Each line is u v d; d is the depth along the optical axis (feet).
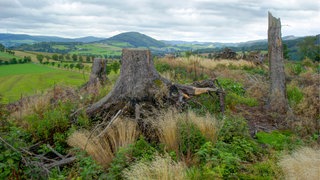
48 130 19.69
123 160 15.29
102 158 16.43
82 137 17.56
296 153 15.24
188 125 17.69
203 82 26.48
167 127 17.48
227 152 16.21
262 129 22.29
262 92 34.50
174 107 20.71
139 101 21.20
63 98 25.66
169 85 22.40
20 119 22.76
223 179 13.64
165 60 55.26
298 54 182.29
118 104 21.25
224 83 37.32
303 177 12.79
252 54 77.25
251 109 27.86
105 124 19.62
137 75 21.57
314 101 26.09
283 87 27.55
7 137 16.61
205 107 23.48
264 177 13.94
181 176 12.65
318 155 14.57
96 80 32.24
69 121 20.92
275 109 27.12
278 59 27.78
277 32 27.63
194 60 57.98
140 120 19.61
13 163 15.10
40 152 18.63
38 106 24.08
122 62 22.04
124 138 17.54
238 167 15.03
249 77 48.39
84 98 24.56
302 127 21.59
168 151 16.66
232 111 26.30
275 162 15.61
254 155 16.96
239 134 19.35
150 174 12.91
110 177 13.75
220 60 72.23
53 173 15.06
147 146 17.22
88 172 13.73
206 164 14.49
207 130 18.12
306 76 48.01
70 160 16.51
